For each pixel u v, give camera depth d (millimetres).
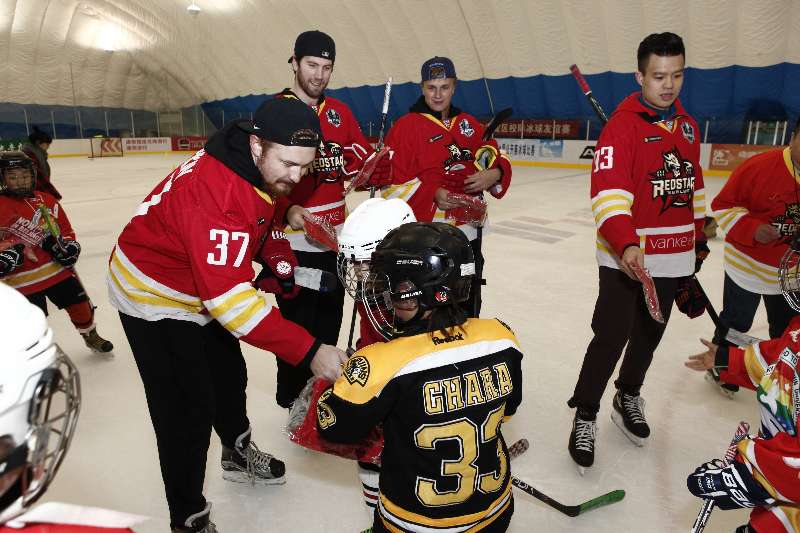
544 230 7695
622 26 14906
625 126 2322
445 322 1236
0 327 703
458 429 1211
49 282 3238
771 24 13094
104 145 24672
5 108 24688
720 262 5941
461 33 18109
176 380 1820
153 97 28828
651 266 2443
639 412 2699
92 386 3217
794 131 2422
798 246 1811
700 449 2617
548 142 18016
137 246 1730
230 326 1551
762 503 1272
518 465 2500
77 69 25688
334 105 2801
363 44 20328
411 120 2965
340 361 1521
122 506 2207
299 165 1542
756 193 2658
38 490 790
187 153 26953
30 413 729
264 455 2373
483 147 3041
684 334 4027
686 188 2402
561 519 2141
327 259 2750
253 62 23484
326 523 2143
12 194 2998
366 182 2922
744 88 14602
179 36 24344
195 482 1897
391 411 1234
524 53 17328
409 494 1251
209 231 1521
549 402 3070
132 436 2709
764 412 1333
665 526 2104
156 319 1756
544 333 4047
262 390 3223
